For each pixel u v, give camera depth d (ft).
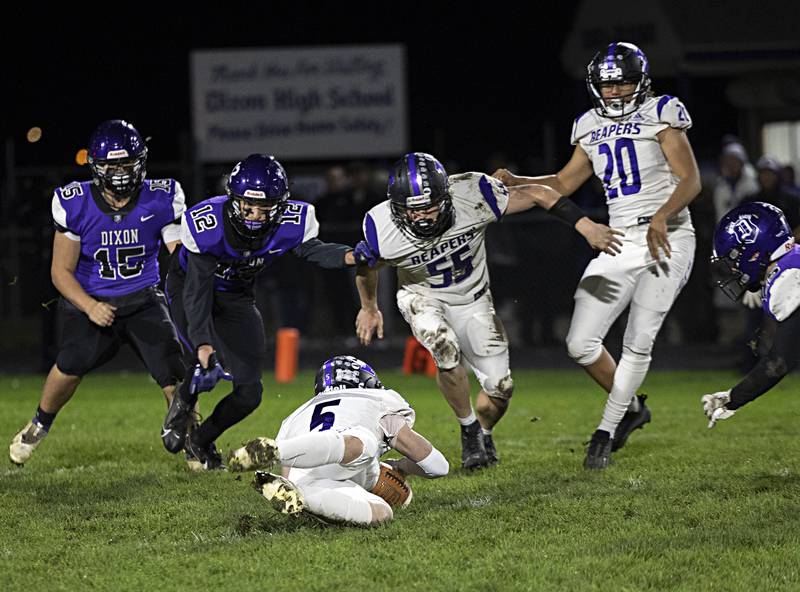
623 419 74.54
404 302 70.74
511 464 72.64
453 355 69.10
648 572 48.14
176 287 68.80
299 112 184.44
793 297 57.82
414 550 51.70
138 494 65.05
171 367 72.23
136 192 70.74
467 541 53.21
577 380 123.65
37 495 65.26
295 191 172.86
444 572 48.70
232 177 62.34
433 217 63.98
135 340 72.28
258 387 70.08
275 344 158.20
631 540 52.65
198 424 71.87
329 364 58.08
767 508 57.82
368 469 57.16
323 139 184.75
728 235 60.23
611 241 68.23
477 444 71.15
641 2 167.12
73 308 71.77
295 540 53.67
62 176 135.13
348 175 155.74
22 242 171.42
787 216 121.60
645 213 71.46
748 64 166.40
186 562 50.93
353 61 183.93
